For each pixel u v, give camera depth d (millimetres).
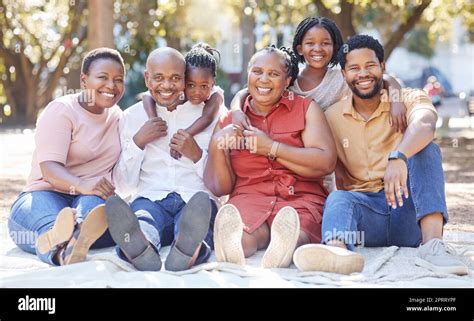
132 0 22469
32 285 3564
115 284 3541
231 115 4531
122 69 4602
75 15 22391
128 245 3830
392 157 4047
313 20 4805
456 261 3898
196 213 3832
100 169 4676
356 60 4379
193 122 4691
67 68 24203
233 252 3916
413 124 4172
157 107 4703
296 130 4422
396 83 4543
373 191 4547
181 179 4602
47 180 4441
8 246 4766
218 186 4504
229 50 31625
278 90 4383
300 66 4996
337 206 4137
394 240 4508
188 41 24500
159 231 4348
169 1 20766
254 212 4340
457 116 25344
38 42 23734
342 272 3779
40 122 4527
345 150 4602
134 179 4586
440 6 19359
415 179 4176
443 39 22844
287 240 3924
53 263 4105
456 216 6133
